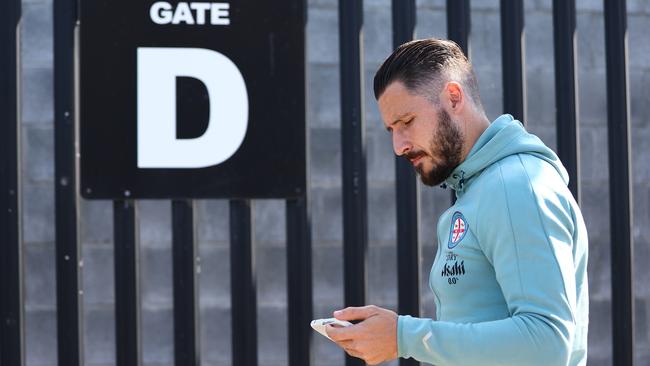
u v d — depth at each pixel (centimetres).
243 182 777
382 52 1482
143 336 1438
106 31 765
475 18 1503
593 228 1542
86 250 1435
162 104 770
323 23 1479
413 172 815
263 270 1463
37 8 1426
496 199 509
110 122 767
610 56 844
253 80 777
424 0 1491
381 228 1489
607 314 1539
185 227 789
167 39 770
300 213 803
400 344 515
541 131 1525
